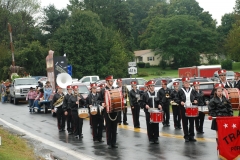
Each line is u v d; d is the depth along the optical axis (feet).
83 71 221.25
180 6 380.99
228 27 356.18
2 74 202.80
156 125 44.42
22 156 35.78
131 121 66.33
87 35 224.12
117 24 295.89
